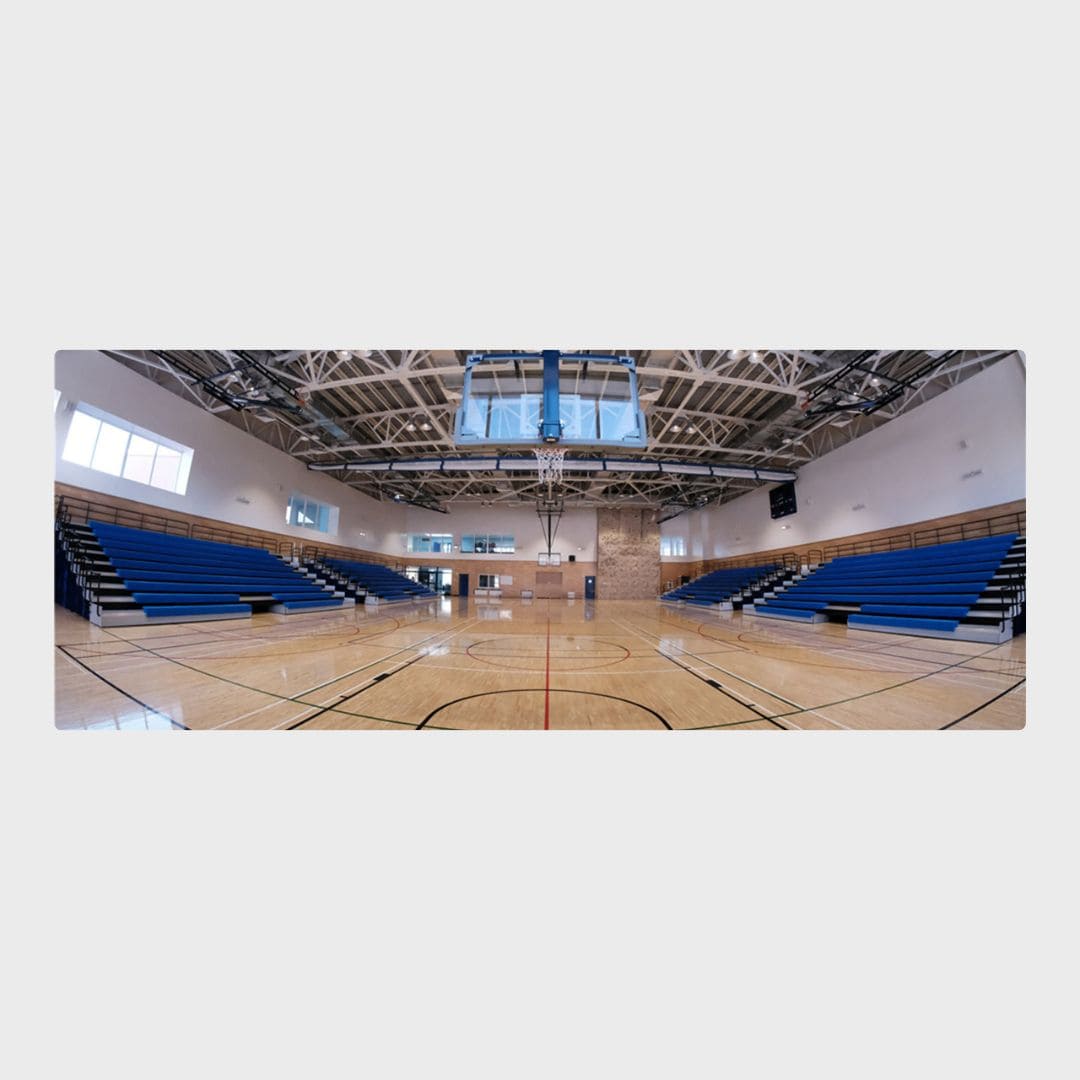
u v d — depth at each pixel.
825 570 10.20
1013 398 7.18
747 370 7.88
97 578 6.33
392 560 17.16
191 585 7.52
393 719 2.69
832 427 10.76
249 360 7.01
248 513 10.26
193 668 3.85
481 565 18.11
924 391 8.55
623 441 5.94
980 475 7.64
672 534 19.22
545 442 5.94
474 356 6.66
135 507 7.80
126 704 2.84
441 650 5.17
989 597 6.56
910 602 7.66
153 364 7.36
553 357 6.23
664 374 7.11
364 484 14.66
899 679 3.83
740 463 12.68
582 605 14.66
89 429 7.21
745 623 8.97
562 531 18.14
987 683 3.70
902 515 9.07
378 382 8.62
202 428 9.01
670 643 6.04
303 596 9.82
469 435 6.61
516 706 2.97
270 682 3.46
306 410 8.66
